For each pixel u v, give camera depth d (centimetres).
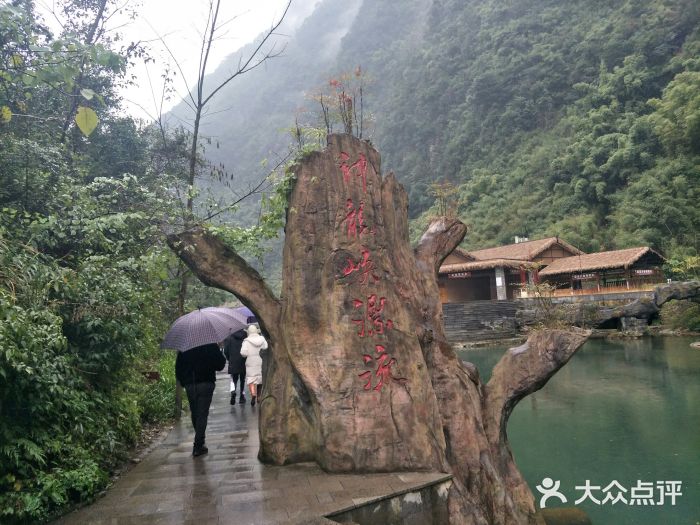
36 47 396
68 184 639
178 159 1278
